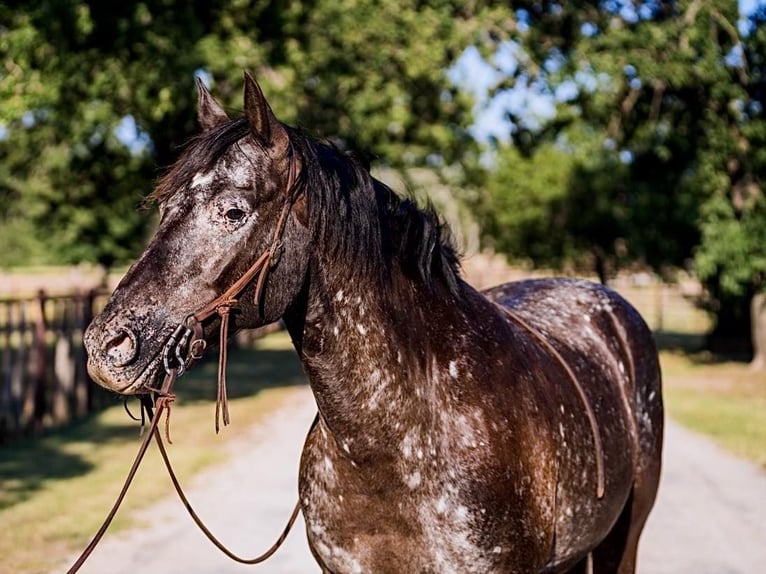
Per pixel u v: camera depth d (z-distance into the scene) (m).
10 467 8.12
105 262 26.66
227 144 2.37
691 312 29.25
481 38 15.91
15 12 10.87
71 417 11.31
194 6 13.05
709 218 16.06
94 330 2.21
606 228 23.62
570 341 3.59
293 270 2.41
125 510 6.58
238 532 6.03
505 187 25.42
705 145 16.84
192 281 2.28
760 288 16.69
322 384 2.54
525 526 2.68
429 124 17.48
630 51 15.56
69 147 14.95
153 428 2.32
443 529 2.56
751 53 15.81
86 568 5.18
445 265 2.82
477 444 2.59
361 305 2.53
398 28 15.09
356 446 2.55
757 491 7.30
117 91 12.31
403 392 2.55
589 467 3.11
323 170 2.51
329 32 14.92
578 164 23.33
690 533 6.05
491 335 2.84
